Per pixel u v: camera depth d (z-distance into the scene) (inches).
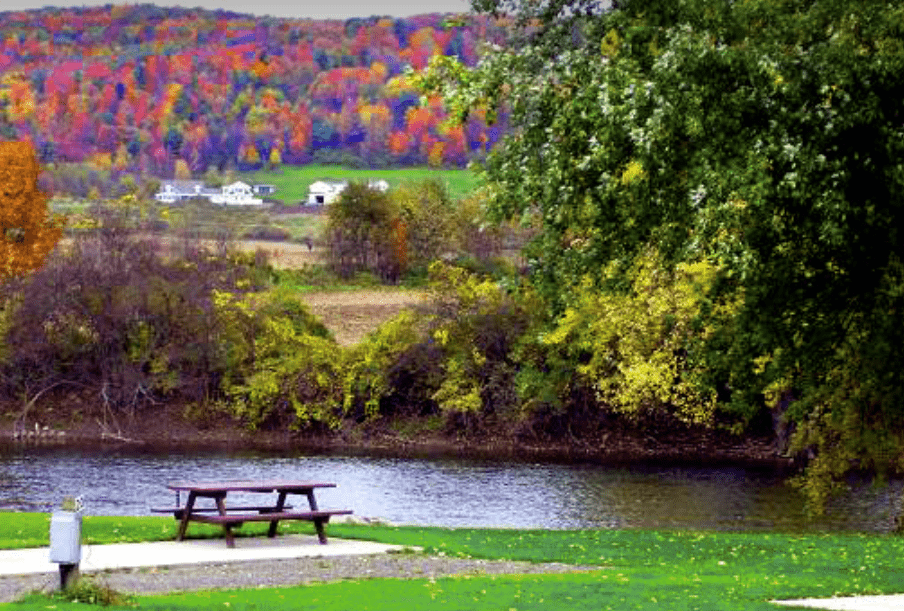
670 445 3321.9
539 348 3425.2
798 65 1129.4
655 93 1129.4
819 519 2194.9
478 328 3506.4
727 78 1140.5
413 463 3011.8
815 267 1263.5
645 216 1192.2
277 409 3560.5
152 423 3560.5
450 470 2878.9
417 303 4119.1
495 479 2726.4
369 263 5049.2
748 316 1325.0
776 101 1123.9
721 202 1121.4
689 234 1200.2
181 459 3016.7
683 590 1101.1
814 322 1386.6
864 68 1107.3
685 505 2364.7
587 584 1115.9
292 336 3595.0
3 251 3912.4
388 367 3528.5
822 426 2011.6
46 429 3513.8
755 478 2763.3
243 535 1418.6
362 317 4254.4
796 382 1867.6
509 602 1013.8
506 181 1244.5
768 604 1047.0
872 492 2507.4
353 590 1058.1
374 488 2554.1
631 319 3078.2
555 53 1270.9
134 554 1245.1
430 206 5182.1
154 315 3646.7
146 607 944.3
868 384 1699.1
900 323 1369.3
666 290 2994.6
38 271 3828.7
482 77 1242.0
